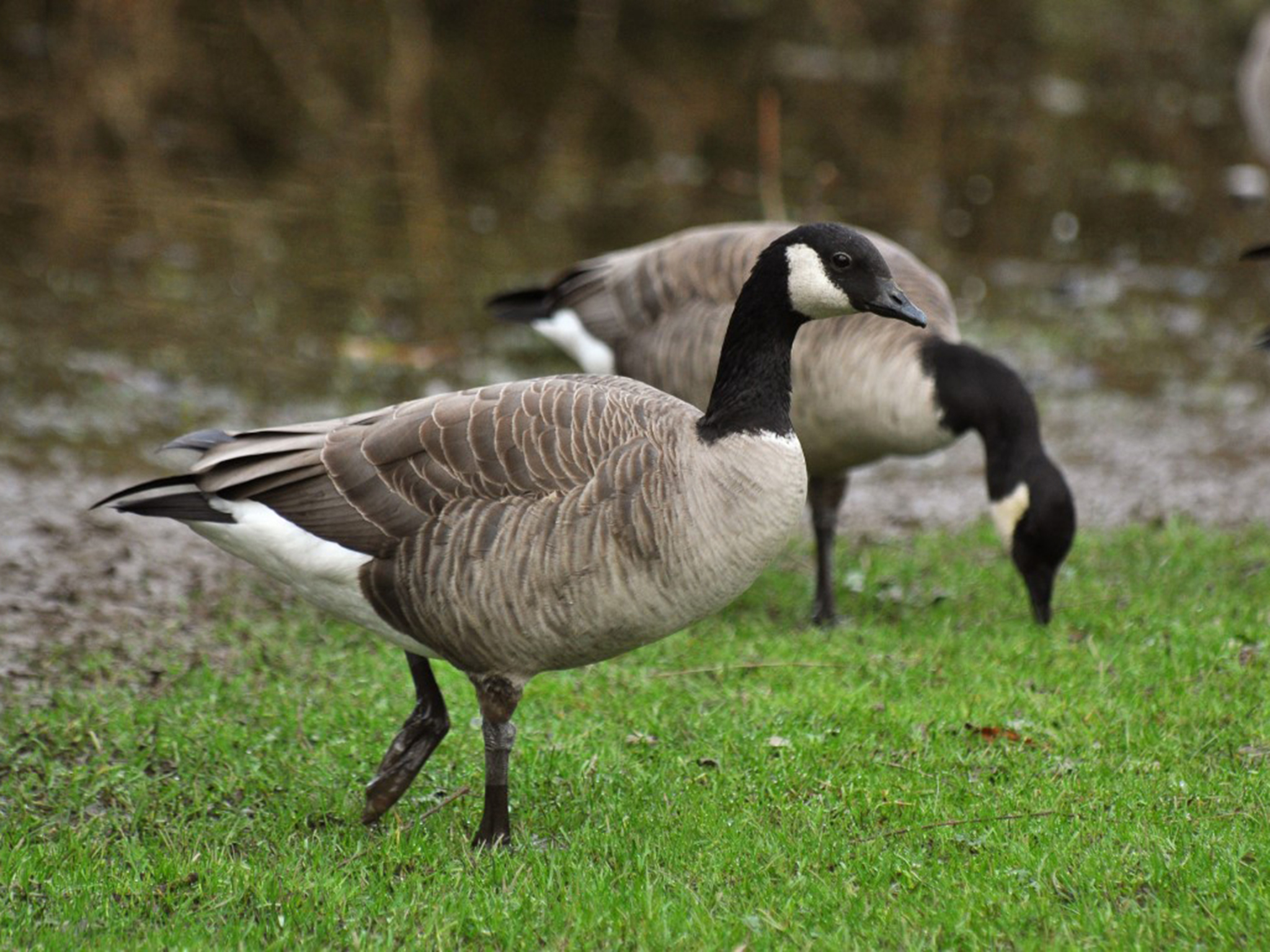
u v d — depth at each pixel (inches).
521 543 310.0
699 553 314.8
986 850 315.6
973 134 1205.1
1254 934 272.5
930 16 1465.3
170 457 658.2
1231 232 1040.2
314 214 972.6
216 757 383.2
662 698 419.8
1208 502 639.8
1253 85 986.7
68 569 530.6
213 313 827.4
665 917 288.8
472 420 320.2
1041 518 470.6
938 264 954.1
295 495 324.5
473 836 339.0
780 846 321.4
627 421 320.8
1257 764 357.4
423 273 894.4
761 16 1423.5
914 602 510.9
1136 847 310.8
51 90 1128.2
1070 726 387.5
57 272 863.7
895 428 474.0
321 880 307.7
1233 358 838.5
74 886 309.0
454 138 1118.4
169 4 1259.2
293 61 1222.9
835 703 406.9
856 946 276.1
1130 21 1480.1
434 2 1358.3
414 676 346.9
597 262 554.3
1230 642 434.9
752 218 990.4
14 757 382.0
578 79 1263.5
